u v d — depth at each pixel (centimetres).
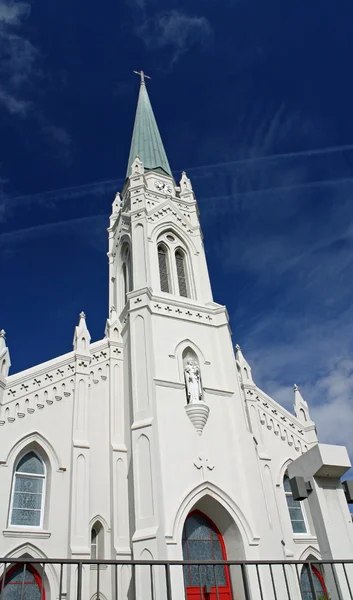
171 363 2712
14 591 2000
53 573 2069
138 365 2631
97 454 2495
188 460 2380
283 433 3088
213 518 2411
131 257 3422
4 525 2084
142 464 2283
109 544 2261
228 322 3131
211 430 2547
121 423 2630
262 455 2812
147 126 4544
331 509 1315
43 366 2583
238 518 2319
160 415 2455
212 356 2900
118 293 3512
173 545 2080
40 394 2497
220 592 2200
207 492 2333
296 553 2625
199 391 2642
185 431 2475
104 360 2822
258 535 2294
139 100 5022
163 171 4059
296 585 2455
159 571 1981
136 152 4269
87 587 2067
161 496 2175
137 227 3328
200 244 3534
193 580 2195
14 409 2384
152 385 2517
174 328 2883
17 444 2305
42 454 2377
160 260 3350
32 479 2302
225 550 2341
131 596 2072
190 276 3341
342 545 1270
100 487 2405
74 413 2505
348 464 1351
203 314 3059
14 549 2047
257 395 3100
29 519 2192
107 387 2742
